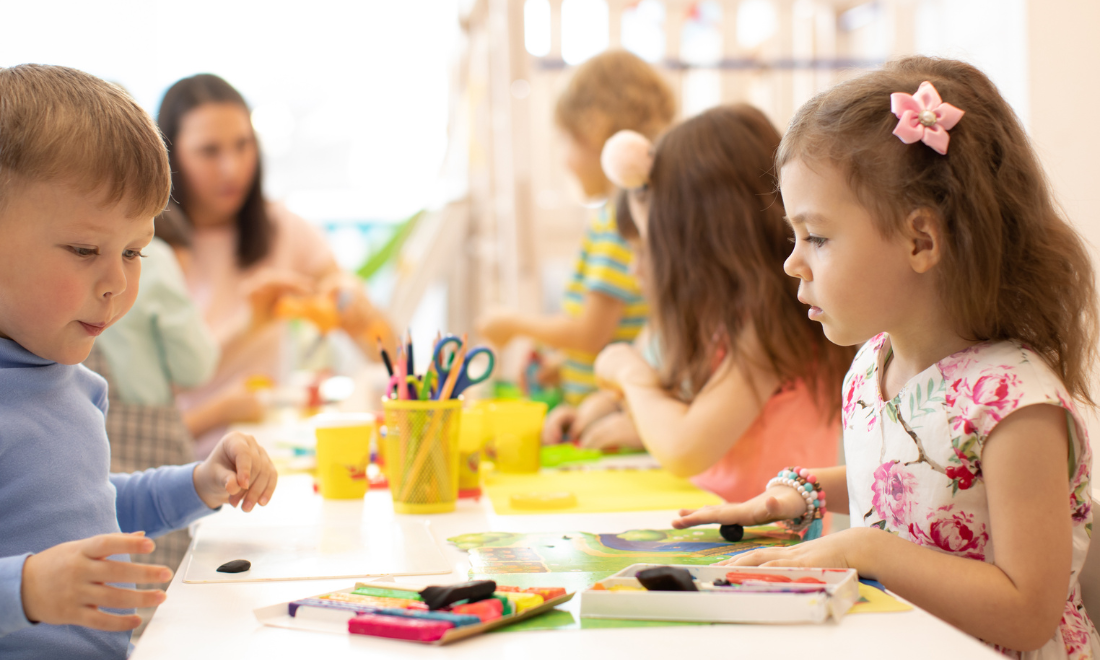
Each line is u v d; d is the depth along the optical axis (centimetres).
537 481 104
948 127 59
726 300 101
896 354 69
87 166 60
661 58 240
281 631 50
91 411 71
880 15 248
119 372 150
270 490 79
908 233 60
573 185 254
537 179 256
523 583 59
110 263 63
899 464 65
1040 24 122
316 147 306
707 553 68
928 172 59
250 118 207
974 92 63
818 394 103
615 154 109
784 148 67
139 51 279
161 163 66
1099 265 113
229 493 75
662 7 246
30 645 60
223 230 211
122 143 62
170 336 154
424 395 88
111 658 65
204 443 176
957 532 61
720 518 75
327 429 95
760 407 99
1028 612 54
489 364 94
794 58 248
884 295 62
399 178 304
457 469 88
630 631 48
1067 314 63
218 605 55
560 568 63
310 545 71
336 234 305
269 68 300
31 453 63
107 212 62
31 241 60
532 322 174
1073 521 60
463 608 49
